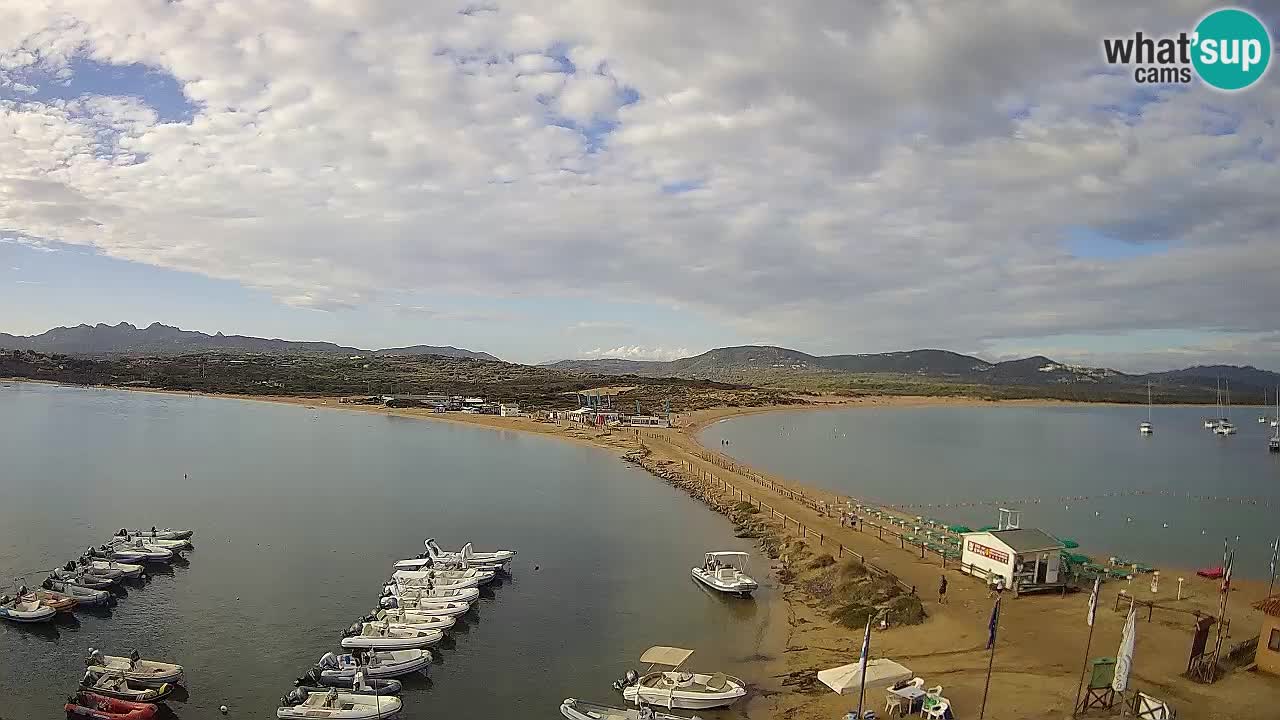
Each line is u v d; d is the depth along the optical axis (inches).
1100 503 4165.8
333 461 5009.8
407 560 2635.3
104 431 6122.1
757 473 4763.8
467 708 1599.4
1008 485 4741.6
